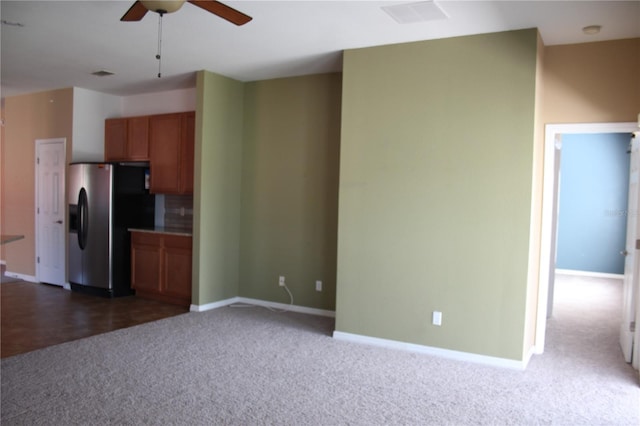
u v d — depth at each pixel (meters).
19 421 2.87
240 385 3.48
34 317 5.20
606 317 5.68
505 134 3.95
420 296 4.29
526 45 3.85
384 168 4.42
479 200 4.05
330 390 3.43
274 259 5.80
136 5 2.84
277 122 5.76
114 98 6.92
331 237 5.43
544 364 4.06
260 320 5.20
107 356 4.00
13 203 7.32
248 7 3.53
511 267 3.94
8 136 7.32
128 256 6.31
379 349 4.35
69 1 3.52
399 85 4.34
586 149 8.80
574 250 8.95
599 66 4.04
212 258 5.66
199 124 5.45
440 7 3.47
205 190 5.51
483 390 3.49
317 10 3.57
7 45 4.60
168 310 5.58
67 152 6.55
